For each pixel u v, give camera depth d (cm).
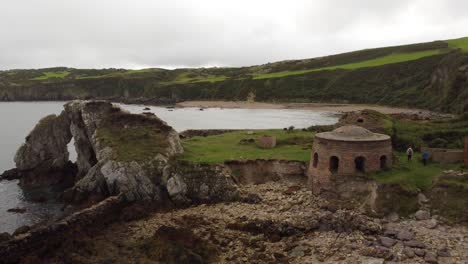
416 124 5481
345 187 3738
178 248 2928
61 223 3359
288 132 6075
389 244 2920
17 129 10312
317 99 15962
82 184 4519
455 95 11806
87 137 5412
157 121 5116
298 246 3017
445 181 3503
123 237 3350
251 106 15562
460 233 3047
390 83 15400
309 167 4125
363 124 5016
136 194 4153
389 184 3553
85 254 3023
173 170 4269
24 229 3359
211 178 4206
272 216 3500
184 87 19850
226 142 5466
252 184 4291
